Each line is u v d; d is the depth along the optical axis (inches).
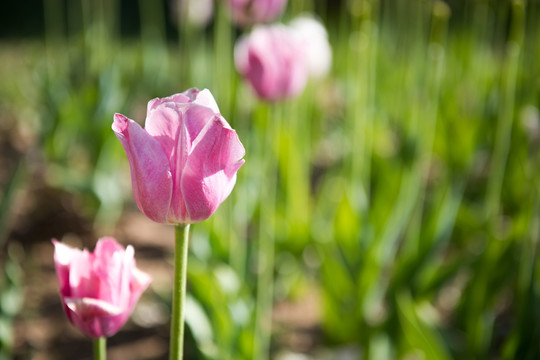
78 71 89.3
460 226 59.4
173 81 122.1
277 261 57.8
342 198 48.4
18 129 106.0
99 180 67.0
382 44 113.7
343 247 49.4
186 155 26.6
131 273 28.9
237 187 54.1
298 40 40.9
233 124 54.5
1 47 176.9
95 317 28.4
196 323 39.3
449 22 120.1
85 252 28.6
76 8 140.2
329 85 117.6
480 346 41.0
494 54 103.8
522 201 58.1
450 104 76.4
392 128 86.3
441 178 69.5
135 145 26.4
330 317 47.4
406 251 46.4
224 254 47.3
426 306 46.4
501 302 57.9
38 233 68.9
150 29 168.6
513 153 61.2
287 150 55.4
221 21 52.9
